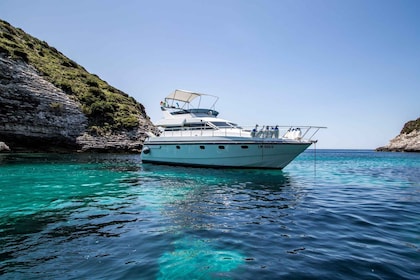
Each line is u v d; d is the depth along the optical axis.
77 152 38.16
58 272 3.68
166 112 20.75
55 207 7.60
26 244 4.73
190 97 20.27
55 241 4.89
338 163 31.55
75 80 47.34
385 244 4.73
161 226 5.82
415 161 36.12
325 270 3.72
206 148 17.44
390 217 6.60
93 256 4.22
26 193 9.67
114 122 43.84
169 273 3.64
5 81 33.19
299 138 16.20
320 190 10.79
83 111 40.78
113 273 3.65
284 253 4.34
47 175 14.67
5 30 46.12
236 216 6.68
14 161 22.72
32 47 48.69
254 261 4.02
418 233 5.36
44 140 36.06
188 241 4.90
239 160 16.62
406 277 3.51
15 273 3.65
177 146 18.95
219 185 11.71
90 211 7.15
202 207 7.66
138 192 9.99
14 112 33.31
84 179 13.40
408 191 10.73
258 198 9.00
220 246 4.65
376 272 3.65
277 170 17.02
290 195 9.60
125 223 6.04
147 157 21.25
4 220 6.27
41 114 35.53
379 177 15.98
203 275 3.59
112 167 19.27
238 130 17.56
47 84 38.31
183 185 11.67
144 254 4.30
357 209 7.46
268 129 16.11
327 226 5.83
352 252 4.37
